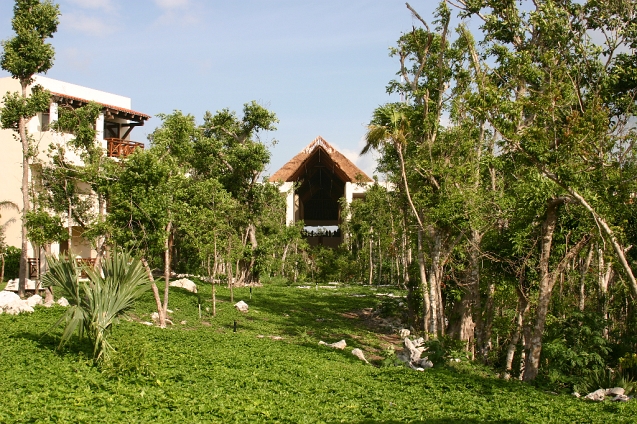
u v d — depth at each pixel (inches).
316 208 3796.8
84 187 1504.7
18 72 1083.9
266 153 1825.8
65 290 647.8
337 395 618.5
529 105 739.4
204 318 1191.6
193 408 511.5
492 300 928.9
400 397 624.7
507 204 826.8
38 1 1098.1
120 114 1619.1
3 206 1489.9
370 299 1808.6
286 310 1459.2
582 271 1027.3
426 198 992.9
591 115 715.4
